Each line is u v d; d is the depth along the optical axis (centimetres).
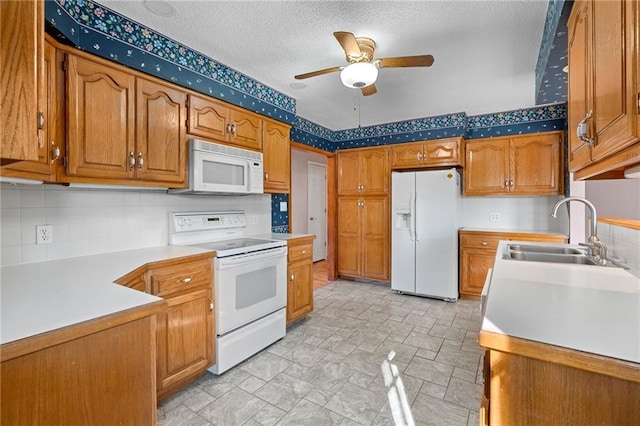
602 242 193
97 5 186
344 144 502
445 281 385
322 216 674
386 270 442
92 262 180
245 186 271
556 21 153
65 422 96
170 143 219
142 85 202
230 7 190
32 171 144
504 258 185
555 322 84
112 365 107
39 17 89
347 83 217
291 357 247
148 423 118
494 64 263
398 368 230
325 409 185
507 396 76
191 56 241
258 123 290
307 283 320
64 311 105
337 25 209
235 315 232
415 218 402
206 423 173
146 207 238
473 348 261
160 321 185
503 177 382
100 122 181
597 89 100
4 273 154
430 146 407
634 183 300
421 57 202
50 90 157
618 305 97
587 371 68
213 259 221
